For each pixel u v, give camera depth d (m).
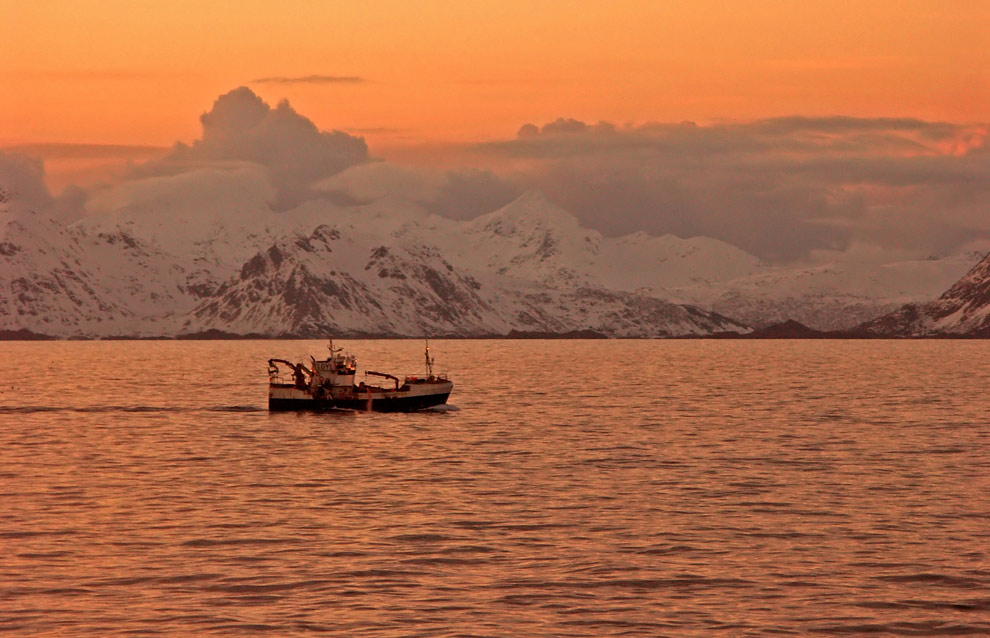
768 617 121.25
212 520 167.25
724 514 172.38
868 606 124.81
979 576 136.12
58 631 116.38
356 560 143.00
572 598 127.50
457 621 119.69
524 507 177.88
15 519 167.88
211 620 119.69
